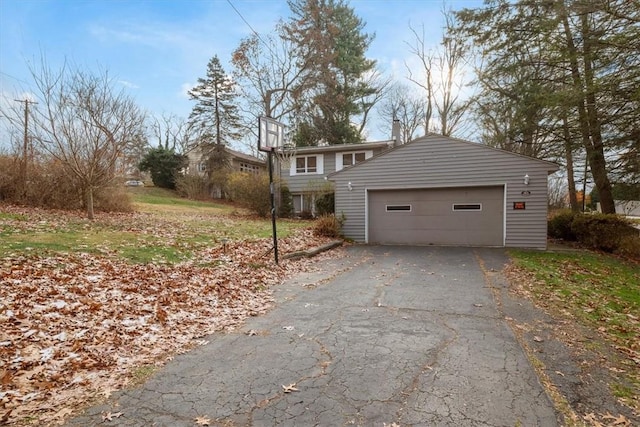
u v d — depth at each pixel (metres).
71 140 10.74
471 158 11.62
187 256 7.36
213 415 2.44
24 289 4.36
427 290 5.95
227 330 4.14
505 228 11.38
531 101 12.66
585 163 13.78
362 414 2.45
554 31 11.69
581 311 4.87
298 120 25.69
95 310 4.21
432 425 2.32
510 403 2.59
